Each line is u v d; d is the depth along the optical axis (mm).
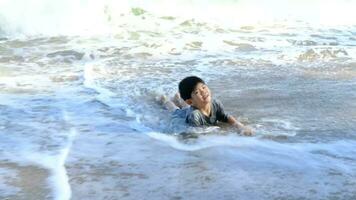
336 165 12758
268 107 17984
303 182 11750
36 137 15281
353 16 42438
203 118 16078
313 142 14461
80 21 37688
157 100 19125
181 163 13086
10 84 21922
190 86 16141
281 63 25359
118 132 15719
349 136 14945
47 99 19547
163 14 41531
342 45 30438
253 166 12766
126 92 20375
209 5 43312
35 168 12859
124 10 40438
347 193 11172
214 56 27578
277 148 14016
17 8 36844
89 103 18969
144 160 13344
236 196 11102
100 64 25750
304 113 17219
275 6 44000
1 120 16906
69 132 15742
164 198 11078
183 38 33250
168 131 15781
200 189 11492
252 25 38844
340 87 20547
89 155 13758
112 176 12320
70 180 12094
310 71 23500
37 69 25250
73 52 29219
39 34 35719
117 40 33219
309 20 40938
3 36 35281
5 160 13414
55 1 38344
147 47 30188
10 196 11242
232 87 20703
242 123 16281
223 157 13430
